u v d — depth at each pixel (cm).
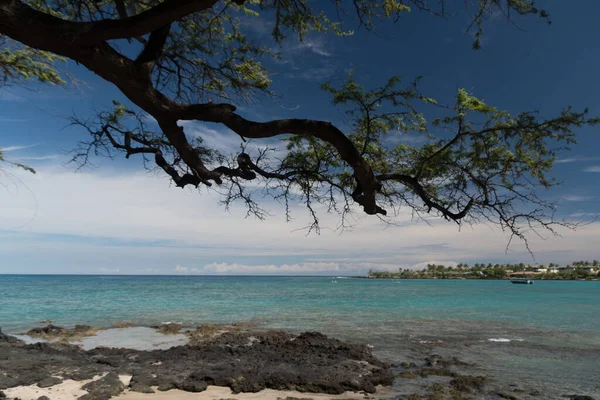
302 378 935
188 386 874
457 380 1049
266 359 1144
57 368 946
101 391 805
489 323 2331
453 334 1897
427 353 1442
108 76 368
